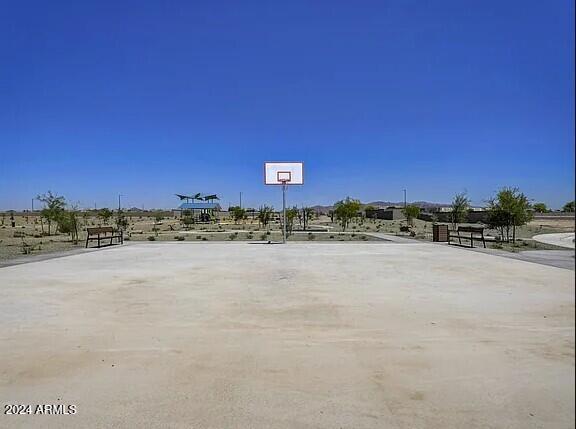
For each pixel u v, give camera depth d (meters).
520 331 6.59
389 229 44.28
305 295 9.38
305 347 5.92
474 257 16.97
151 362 5.39
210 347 5.94
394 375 4.95
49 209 29.38
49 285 10.78
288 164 28.36
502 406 4.18
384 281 11.22
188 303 8.64
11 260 16.41
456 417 3.99
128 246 23.31
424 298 9.01
